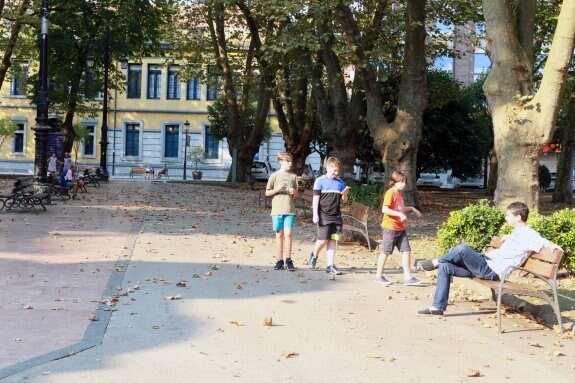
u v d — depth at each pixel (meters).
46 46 19.80
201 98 57.31
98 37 32.62
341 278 9.52
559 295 8.12
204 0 26.47
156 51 35.03
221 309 7.40
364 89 19.69
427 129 35.12
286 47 18.81
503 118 11.55
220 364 5.46
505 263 7.23
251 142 35.69
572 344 6.46
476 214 9.81
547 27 23.75
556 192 27.66
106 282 8.57
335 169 9.87
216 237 13.59
